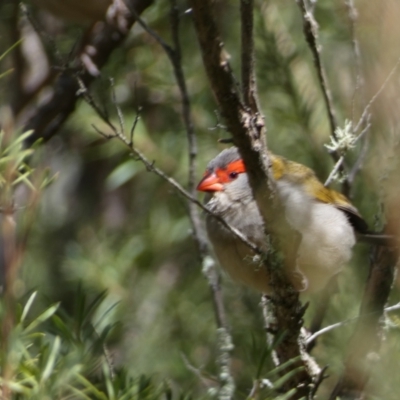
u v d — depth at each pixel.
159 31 11.08
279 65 10.66
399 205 6.78
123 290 12.00
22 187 8.24
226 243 8.41
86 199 14.09
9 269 4.43
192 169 8.37
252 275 8.15
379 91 6.54
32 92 10.38
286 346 6.54
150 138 11.64
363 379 6.66
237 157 8.73
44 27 10.36
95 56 9.28
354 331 6.87
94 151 13.45
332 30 10.70
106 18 9.05
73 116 11.27
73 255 12.38
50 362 4.60
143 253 12.37
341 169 8.79
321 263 8.55
